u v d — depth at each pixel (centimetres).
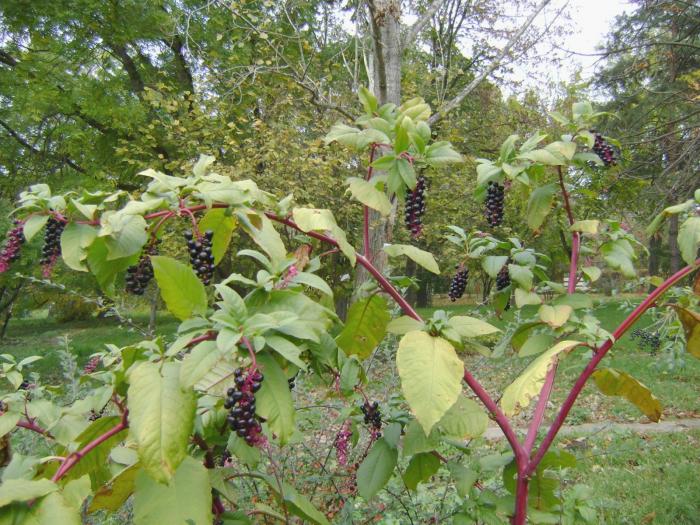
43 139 1323
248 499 221
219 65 1115
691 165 881
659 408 188
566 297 206
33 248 901
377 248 700
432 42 1453
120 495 137
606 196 662
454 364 137
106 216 138
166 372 113
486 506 178
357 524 234
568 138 233
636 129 1044
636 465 509
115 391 149
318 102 876
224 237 170
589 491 188
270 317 119
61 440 175
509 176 198
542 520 169
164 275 125
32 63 1100
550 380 192
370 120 192
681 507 403
